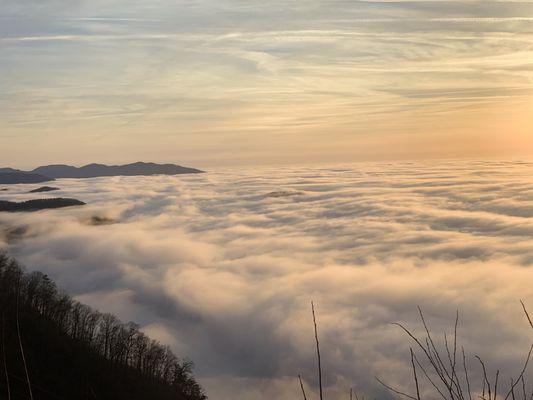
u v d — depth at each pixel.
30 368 35.84
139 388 45.62
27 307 50.28
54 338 46.19
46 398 29.77
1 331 4.34
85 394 4.36
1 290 32.88
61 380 36.69
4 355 4.16
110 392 40.72
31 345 42.03
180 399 51.38
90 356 46.50
